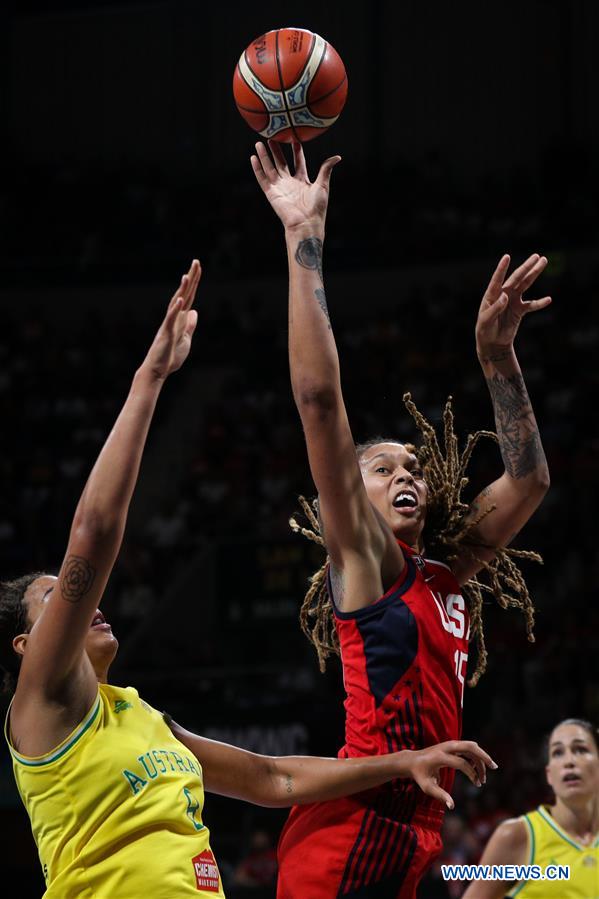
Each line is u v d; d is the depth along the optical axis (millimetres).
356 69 29016
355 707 4512
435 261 26203
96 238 28250
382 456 4984
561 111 27641
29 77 31000
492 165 28047
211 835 14492
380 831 4391
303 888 4422
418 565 4715
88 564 4059
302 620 5324
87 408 25297
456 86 28422
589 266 25203
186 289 4297
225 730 14875
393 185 27875
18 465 23922
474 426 21891
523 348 23766
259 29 29703
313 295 4488
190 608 18125
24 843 14586
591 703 15117
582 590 17609
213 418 24359
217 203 28750
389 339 24938
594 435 21328
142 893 4098
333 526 4422
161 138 30141
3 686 4816
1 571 21062
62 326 28109
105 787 4195
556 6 27812
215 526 21203
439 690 4473
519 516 5137
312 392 4348
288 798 4566
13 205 29344
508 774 14047
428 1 28734
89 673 4293
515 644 16625
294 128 4910
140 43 30438
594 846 7602
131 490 4137
